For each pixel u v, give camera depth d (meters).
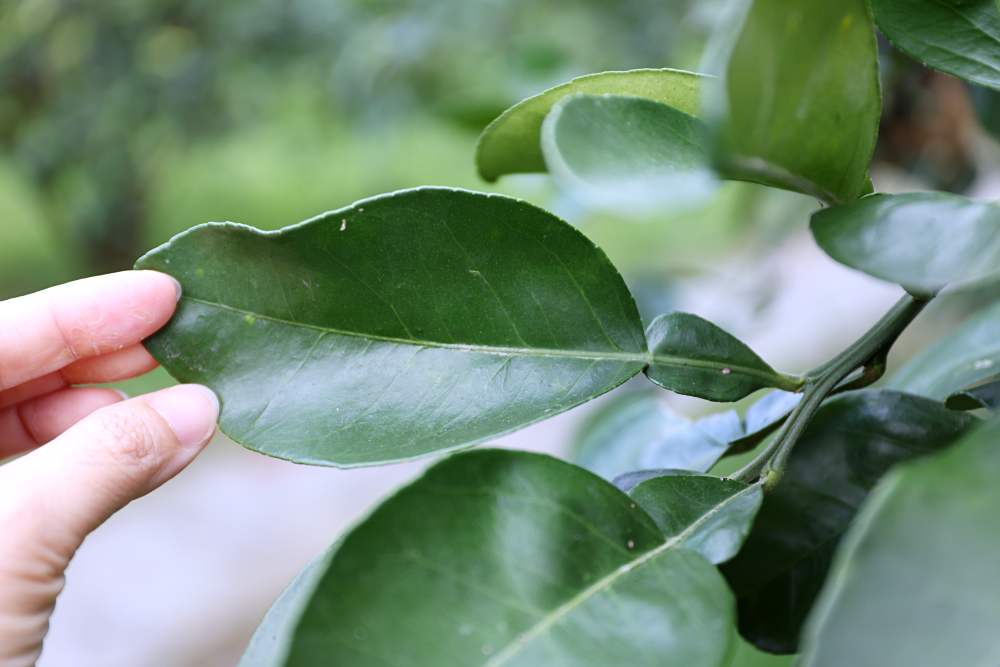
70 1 1.73
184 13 1.65
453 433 0.28
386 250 0.29
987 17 0.28
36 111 1.95
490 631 0.23
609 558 0.25
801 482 0.29
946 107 0.54
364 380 0.29
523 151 0.32
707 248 1.36
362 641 0.23
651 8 0.86
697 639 0.23
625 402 0.43
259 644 0.27
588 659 0.23
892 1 0.29
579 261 0.29
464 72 1.03
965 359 0.35
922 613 0.20
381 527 0.24
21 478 0.32
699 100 0.29
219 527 1.55
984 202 0.24
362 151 1.34
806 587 0.28
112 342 0.35
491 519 0.24
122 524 1.59
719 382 0.28
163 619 1.35
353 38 1.18
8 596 0.32
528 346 0.29
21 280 2.75
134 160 2.02
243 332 0.30
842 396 0.30
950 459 0.21
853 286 1.08
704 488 0.27
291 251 0.29
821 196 0.26
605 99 0.25
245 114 1.77
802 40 0.23
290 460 0.28
